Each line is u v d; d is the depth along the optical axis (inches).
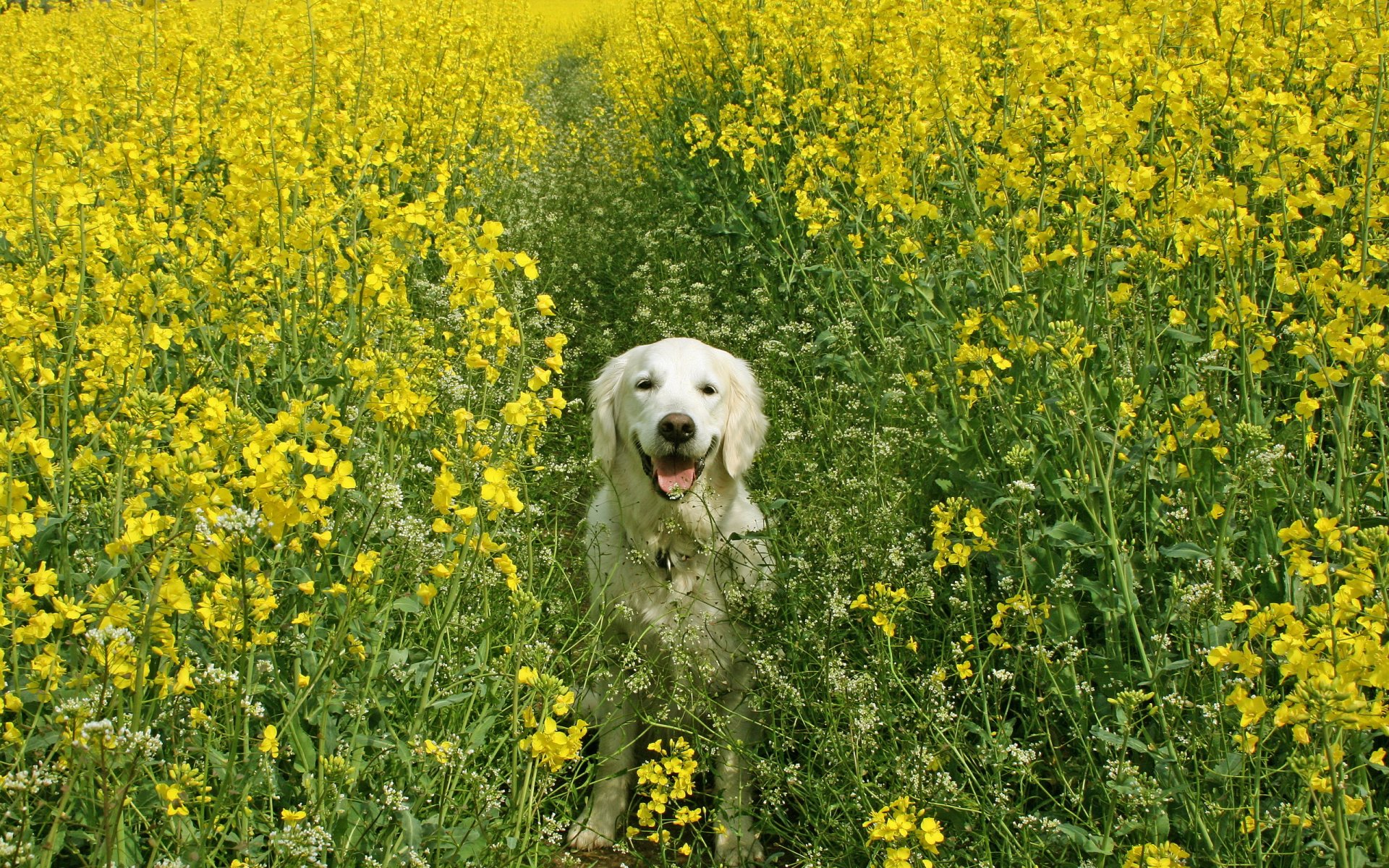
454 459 99.8
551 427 140.3
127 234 110.9
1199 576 105.2
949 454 117.5
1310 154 118.0
